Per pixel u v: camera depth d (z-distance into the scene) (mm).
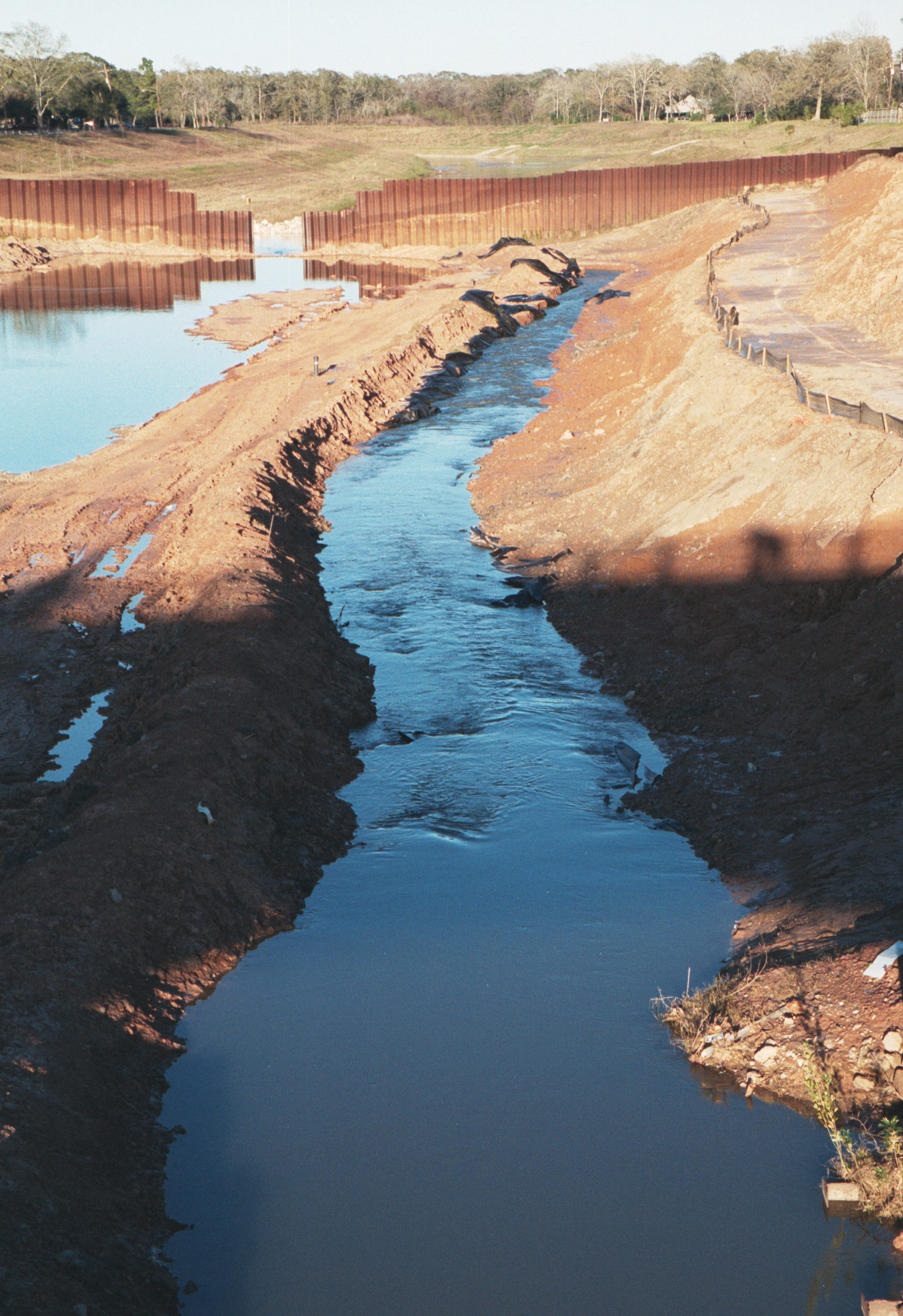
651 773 20188
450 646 26062
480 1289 9805
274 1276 10016
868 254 44562
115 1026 12977
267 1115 12023
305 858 17531
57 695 23781
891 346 36531
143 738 19969
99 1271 9703
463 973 14484
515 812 19016
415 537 33188
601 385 48188
